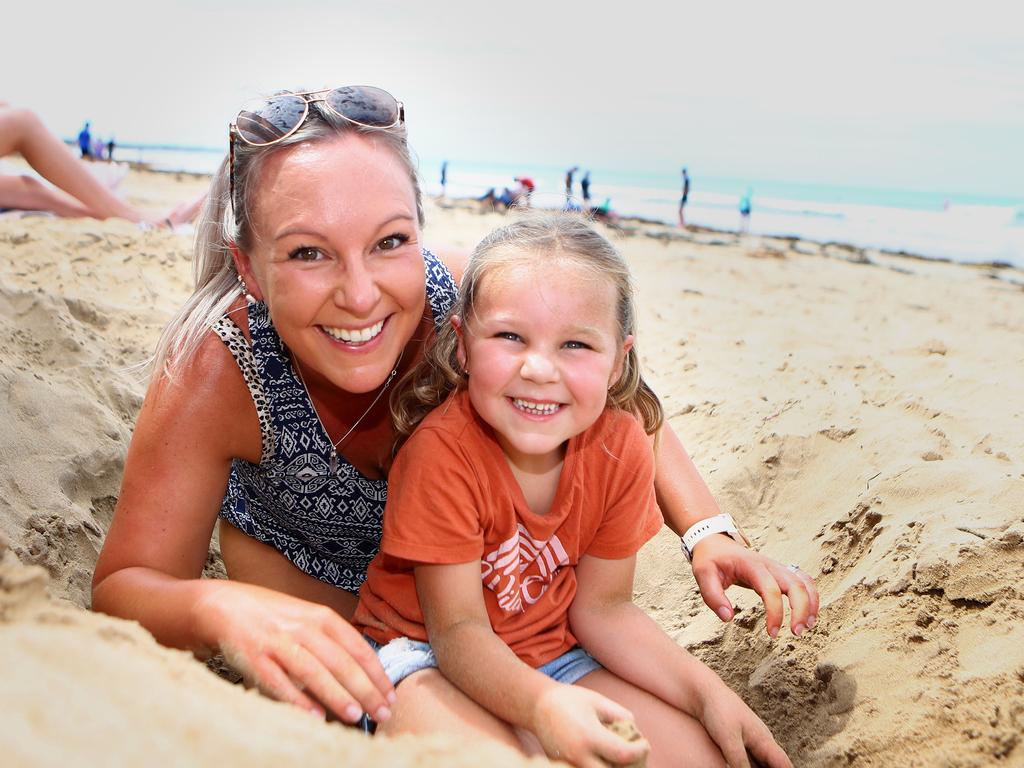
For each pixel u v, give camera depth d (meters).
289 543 0.82
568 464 0.69
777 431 1.13
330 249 0.60
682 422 1.34
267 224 0.61
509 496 0.67
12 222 2.06
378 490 0.77
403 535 0.65
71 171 2.23
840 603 0.80
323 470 0.74
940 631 0.70
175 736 0.37
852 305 2.59
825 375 1.47
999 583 0.71
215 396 0.68
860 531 0.88
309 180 0.60
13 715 0.34
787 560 0.93
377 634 0.72
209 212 0.71
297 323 0.62
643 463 0.72
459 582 0.65
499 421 0.65
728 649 0.85
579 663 0.72
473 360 0.65
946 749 0.61
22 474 0.92
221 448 0.70
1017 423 1.07
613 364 0.68
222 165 0.69
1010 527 0.75
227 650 0.57
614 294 0.66
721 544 0.76
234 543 0.84
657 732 0.67
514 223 0.69
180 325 0.70
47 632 0.43
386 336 0.65
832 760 0.66
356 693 0.56
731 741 0.65
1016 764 0.58
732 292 2.70
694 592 0.98
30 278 1.73
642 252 3.49
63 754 0.33
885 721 0.66
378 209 0.60
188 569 0.69
